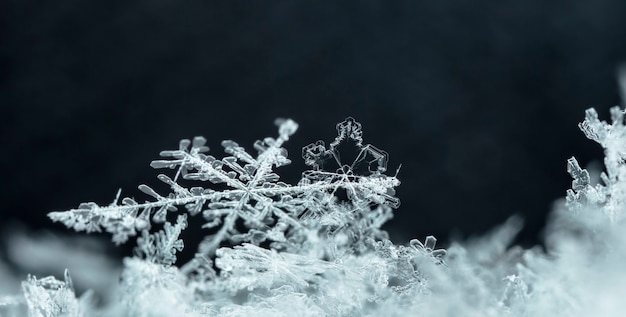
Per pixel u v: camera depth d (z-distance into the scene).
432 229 0.13
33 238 0.08
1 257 0.06
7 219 0.13
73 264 0.06
